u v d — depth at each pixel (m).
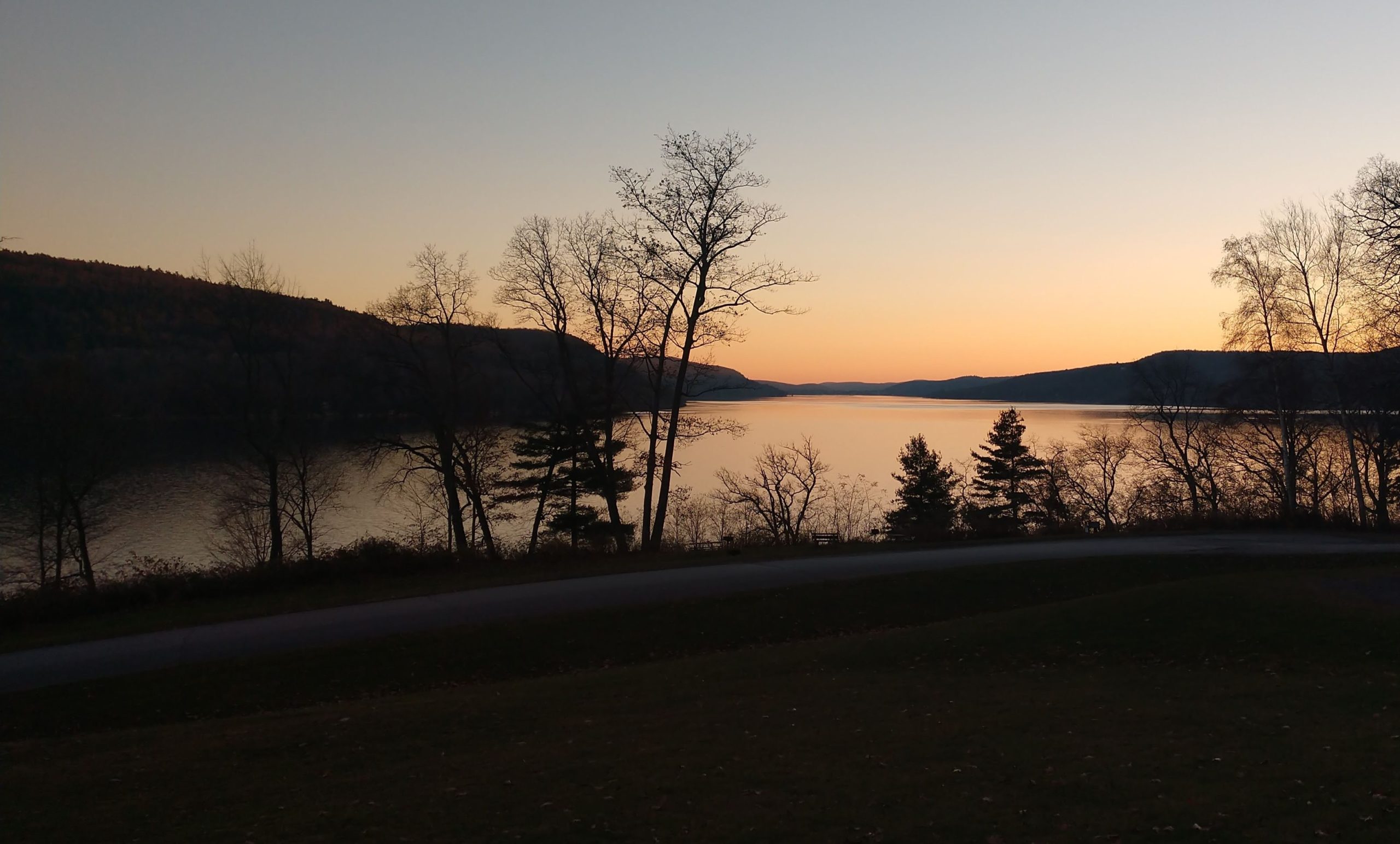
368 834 6.98
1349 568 19.45
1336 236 34.44
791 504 50.69
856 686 12.00
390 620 16.67
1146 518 34.12
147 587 19.22
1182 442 54.31
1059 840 6.45
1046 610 16.09
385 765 9.09
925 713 10.36
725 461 69.38
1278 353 35.94
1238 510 32.22
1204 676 12.04
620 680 12.96
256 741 10.19
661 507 28.39
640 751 9.12
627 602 17.78
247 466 38.50
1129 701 10.73
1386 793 7.06
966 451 77.62
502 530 42.00
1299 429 39.34
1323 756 8.13
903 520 46.84
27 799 8.20
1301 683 11.35
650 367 29.12
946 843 6.46
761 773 8.22
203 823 7.43
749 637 16.36
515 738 9.95
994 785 7.69
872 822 6.93
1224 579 17.02
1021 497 49.75
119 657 14.70
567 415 31.47
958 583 19.36
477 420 32.88
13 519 35.41
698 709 10.95
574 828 6.99
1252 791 7.28
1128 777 7.77
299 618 16.98
